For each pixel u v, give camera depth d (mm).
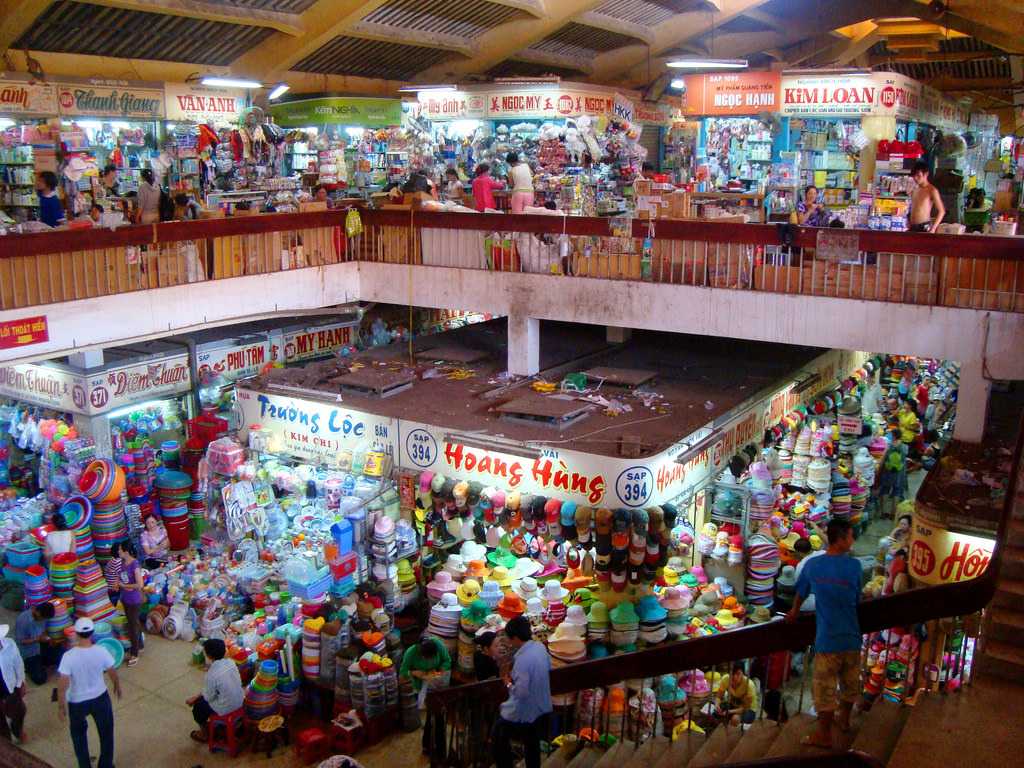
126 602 10117
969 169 25984
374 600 9375
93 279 10320
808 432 11656
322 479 11203
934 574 7836
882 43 28906
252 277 12109
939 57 27953
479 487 10070
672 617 9164
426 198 13258
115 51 15805
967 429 9773
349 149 17859
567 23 20891
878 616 5375
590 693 8273
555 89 18266
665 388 12078
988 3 17922
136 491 11891
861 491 12055
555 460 9500
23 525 11141
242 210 13203
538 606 9164
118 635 10289
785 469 11789
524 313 12398
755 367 13242
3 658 8398
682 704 8156
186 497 12234
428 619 10016
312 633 9023
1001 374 9438
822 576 5273
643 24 22531
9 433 12867
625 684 7418
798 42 25953
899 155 16078
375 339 16047
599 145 18312
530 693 5918
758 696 8273
